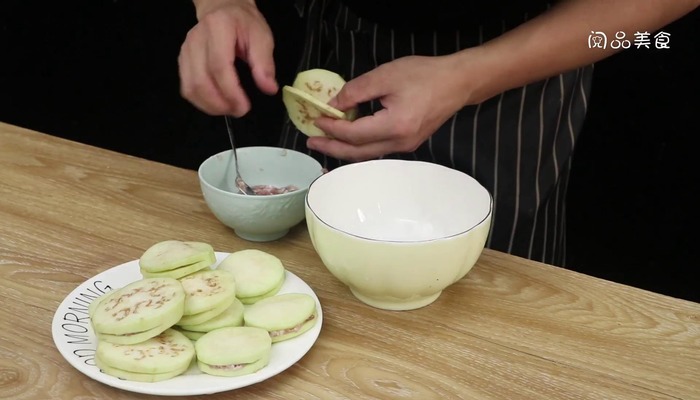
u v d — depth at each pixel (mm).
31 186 1064
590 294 871
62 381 709
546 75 1011
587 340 791
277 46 2176
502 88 1001
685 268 2076
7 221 974
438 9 1128
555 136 1242
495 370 743
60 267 885
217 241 959
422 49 1172
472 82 960
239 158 1041
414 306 835
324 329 798
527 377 734
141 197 1054
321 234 802
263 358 705
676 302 857
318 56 1312
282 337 747
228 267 827
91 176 1103
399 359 755
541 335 797
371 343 778
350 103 933
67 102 2600
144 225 985
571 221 2188
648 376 740
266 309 763
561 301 857
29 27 2525
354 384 719
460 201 896
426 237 905
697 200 2045
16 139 1206
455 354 765
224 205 924
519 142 1209
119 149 2535
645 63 1981
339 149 969
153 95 2482
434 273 787
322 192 881
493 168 1219
